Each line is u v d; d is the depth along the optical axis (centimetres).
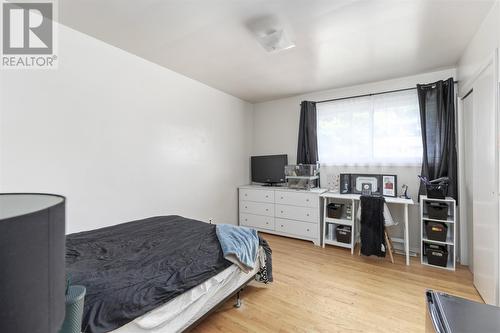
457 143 283
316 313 188
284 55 264
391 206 333
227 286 182
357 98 359
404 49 248
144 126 278
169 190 309
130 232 215
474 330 84
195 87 345
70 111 213
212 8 185
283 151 441
